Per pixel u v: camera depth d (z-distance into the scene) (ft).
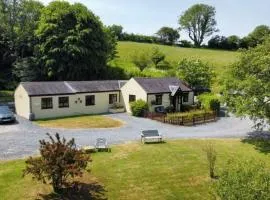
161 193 71.87
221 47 445.37
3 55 234.58
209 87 194.59
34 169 66.03
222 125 138.00
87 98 156.15
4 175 76.48
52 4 208.13
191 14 458.09
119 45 362.94
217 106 161.27
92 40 208.64
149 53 299.99
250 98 105.91
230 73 114.52
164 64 300.40
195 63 188.03
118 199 68.54
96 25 213.66
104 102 162.09
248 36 433.07
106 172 80.28
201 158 91.81
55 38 198.90
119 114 157.07
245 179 53.67
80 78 209.97
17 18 222.69
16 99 152.56
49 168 65.72
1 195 67.56
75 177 76.69
